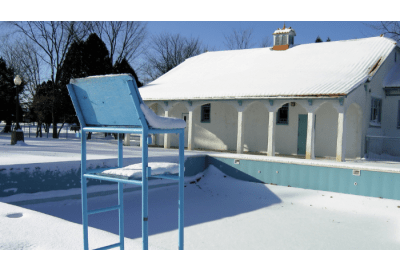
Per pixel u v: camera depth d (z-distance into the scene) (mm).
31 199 8695
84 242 2875
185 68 27250
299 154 19172
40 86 36469
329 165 11500
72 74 31453
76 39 35906
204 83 21859
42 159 9773
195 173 13742
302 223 8852
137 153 13430
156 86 23938
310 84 17188
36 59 37469
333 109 18219
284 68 21438
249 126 20875
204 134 22578
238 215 9578
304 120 19016
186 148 22141
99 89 3059
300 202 11148
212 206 10641
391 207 9969
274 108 17281
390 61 20703
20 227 3023
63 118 33250
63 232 3051
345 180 11227
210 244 7059
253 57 25062
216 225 8531
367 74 17578
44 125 39188
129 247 2863
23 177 8688
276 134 19906
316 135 18688
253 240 7379
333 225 8688
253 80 20188
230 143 21562
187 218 9133
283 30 24875
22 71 38969
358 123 17516
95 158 10383
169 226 8344
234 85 19953
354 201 10609
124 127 3150
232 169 13695
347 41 22953
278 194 11859
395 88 19328
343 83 16406
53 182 9242
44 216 3459
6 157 10172
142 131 2953
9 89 38344
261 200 11523
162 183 12258
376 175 10672
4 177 8375
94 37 32312
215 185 13211
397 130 19375
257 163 13102
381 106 19484
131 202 10305
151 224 8484
